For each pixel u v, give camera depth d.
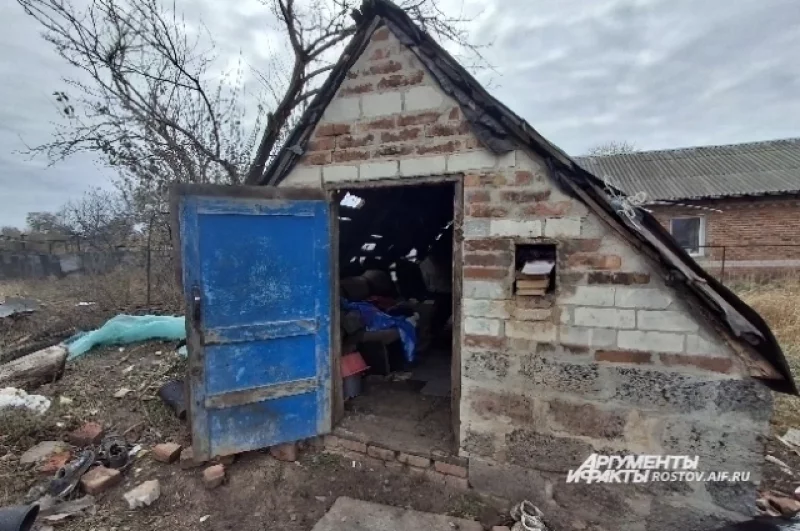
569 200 2.77
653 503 2.72
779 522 2.45
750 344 2.43
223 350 3.26
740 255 14.04
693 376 2.58
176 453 3.54
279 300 3.43
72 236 15.77
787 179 13.97
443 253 7.40
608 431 2.79
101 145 7.05
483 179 2.98
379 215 5.55
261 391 3.39
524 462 3.01
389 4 3.04
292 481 3.36
